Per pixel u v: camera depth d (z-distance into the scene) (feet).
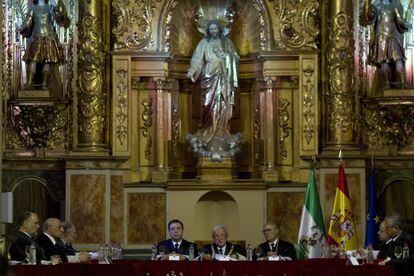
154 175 69.10
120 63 69.15
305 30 69.77
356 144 68.13
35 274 43.75
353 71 68.64
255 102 71.26
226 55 69.72
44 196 68.74
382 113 69.67
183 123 71.72
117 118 69.00
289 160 70.03
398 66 67.82
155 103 70.08
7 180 68.54
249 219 68.64
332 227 58.80
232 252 54.34
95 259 52.11
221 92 69.62
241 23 71.87
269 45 69.82
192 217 68.64
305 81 69.51
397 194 69.10
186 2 71.36
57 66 69.00
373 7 68.18
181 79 71.51
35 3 67.67
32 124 69.05
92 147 67.62
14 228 68.39
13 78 69.31
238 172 71.36
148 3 69.87
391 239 51.52
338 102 67.92
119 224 68.08
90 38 67.87
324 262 46.85
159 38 69.67
